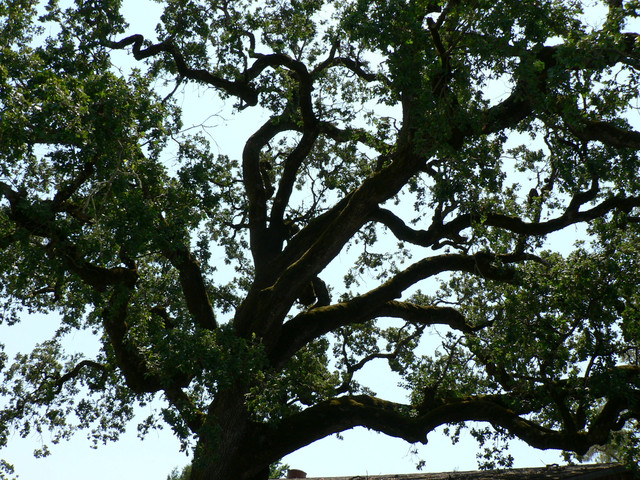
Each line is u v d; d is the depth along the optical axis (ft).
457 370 133.39
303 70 126.31
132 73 94.79
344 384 136.36
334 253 106.93
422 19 90.33
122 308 107.96
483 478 105.91
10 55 89.30
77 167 94.32
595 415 113.60
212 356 92.43
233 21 124.47
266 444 105.40
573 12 93.61
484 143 93.76
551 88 88.99
